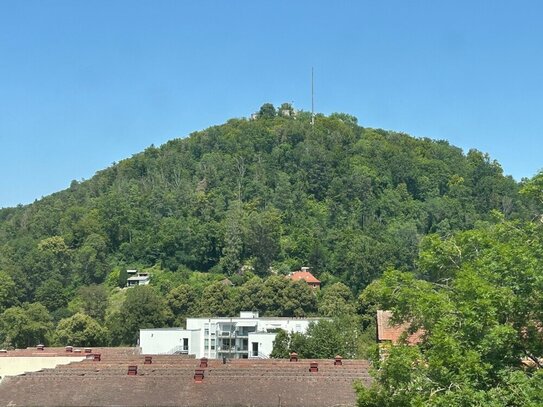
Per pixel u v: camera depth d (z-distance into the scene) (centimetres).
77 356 9044
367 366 7250
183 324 17712
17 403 6412
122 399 6394
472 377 3444
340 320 11688
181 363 7650
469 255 4375
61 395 6488
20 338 15050
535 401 3259
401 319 4147
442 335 3541
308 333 11369
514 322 3725
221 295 18500
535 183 4353
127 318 16662
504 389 3412
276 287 18388
